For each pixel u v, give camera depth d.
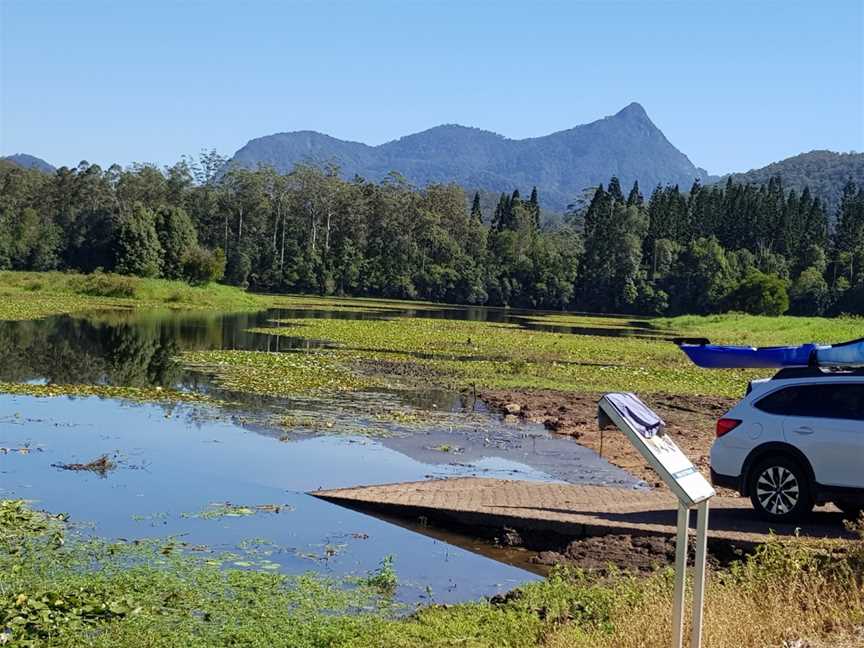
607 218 129.50
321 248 120.00
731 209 125.88
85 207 118.62
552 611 8.97
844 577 8.88
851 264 113.88
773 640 7.65
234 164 141.62
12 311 51.03
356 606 9.48
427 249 125.38
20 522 11.56
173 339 40.22
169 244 88.75
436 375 30.23
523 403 24.56
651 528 11.90
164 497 13.56
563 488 14.73
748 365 12.02
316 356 34.66
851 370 12.29
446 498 13.52
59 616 8.48
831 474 11.88
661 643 7.50
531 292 119.75
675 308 112.44
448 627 8.67
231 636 8.34
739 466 12.43
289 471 15.74
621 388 28.97
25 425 18.73
